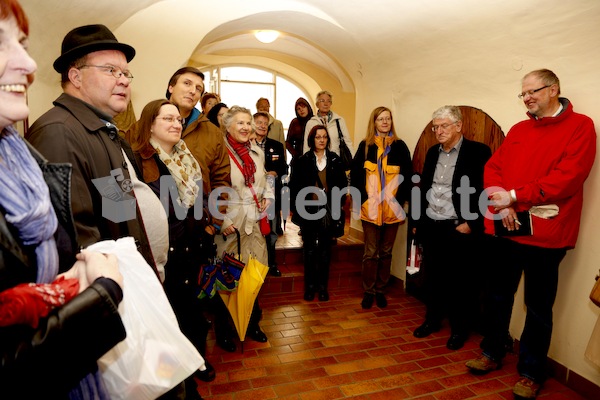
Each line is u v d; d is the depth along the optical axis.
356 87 4.27
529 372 2.11
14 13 0.65
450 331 2.91
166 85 3.32
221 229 2.33
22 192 0.67
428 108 3.28
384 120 3.17
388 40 3.26
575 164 1.87
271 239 3.61
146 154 1.65
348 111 7.53
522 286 2.54
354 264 4.05
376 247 3.27
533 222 1.99
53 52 2.21
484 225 2.29
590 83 2.03
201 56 7.00
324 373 2.33
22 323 0.59
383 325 2.99
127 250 0.92
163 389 0.85
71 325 0.64
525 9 2.17
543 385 2.25
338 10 3.28
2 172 0.65
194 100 2.10
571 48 2.08
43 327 0.60
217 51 7.04
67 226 0.83
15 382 0.59
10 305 0.58
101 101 1.13
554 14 2.07
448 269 2.71
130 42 3.17
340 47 3.94
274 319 3.06
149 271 0.93
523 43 2.33
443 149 2.72
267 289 3.57
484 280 2.80
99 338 0.70
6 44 0.64
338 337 2.79
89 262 0.77
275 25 4.02
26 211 0.65
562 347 2.28
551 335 2.12
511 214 2.05
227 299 2.41
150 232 1.37
